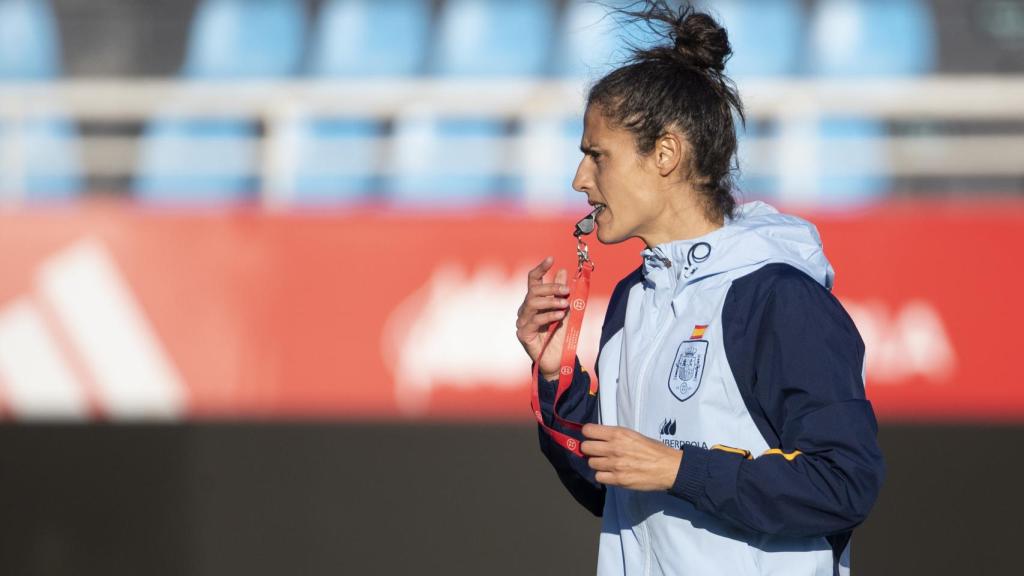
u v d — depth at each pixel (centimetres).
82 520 1578
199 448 1586
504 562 1562
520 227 1603
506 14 2853
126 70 2758
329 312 1602
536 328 729
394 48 2850
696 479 589
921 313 1541
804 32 2783
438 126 2391
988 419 1520
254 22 2839
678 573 636
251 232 1608
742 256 637
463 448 1579
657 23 706
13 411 1579
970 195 2292
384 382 1588
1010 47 2736
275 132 2289
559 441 698
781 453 590
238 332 1597
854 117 2272
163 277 1605
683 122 654
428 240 1605
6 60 2727
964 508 1516
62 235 1602
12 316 1592
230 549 1573
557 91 2175
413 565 1566
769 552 626
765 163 2117
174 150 2389
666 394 634
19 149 2122
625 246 1573
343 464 1580
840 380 596
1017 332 1532
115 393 1585
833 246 1562
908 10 2748
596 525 1566
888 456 1527
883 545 1522
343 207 1620
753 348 613
